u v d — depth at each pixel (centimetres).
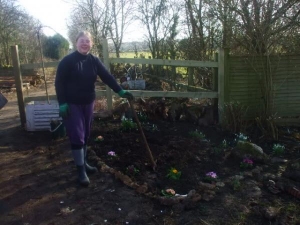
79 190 335
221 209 296
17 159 426
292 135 547
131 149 445
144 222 277
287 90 595
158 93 588
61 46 2638
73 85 335
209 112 595
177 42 1017
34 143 495
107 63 578
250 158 411
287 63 587
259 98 596
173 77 884
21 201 315
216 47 796
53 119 537
